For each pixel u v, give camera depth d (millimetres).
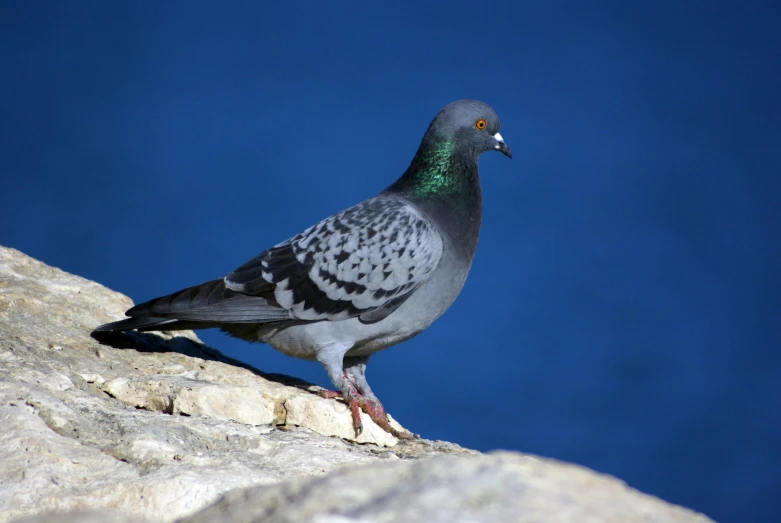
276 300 13117
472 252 14453
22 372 11078
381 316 13422
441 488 6379
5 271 14914
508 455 6957
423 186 14336
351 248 13258
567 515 6070
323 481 6648
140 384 11562
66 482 8562
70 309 14008
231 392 11492
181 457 9359
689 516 6551
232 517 6387
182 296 13086
